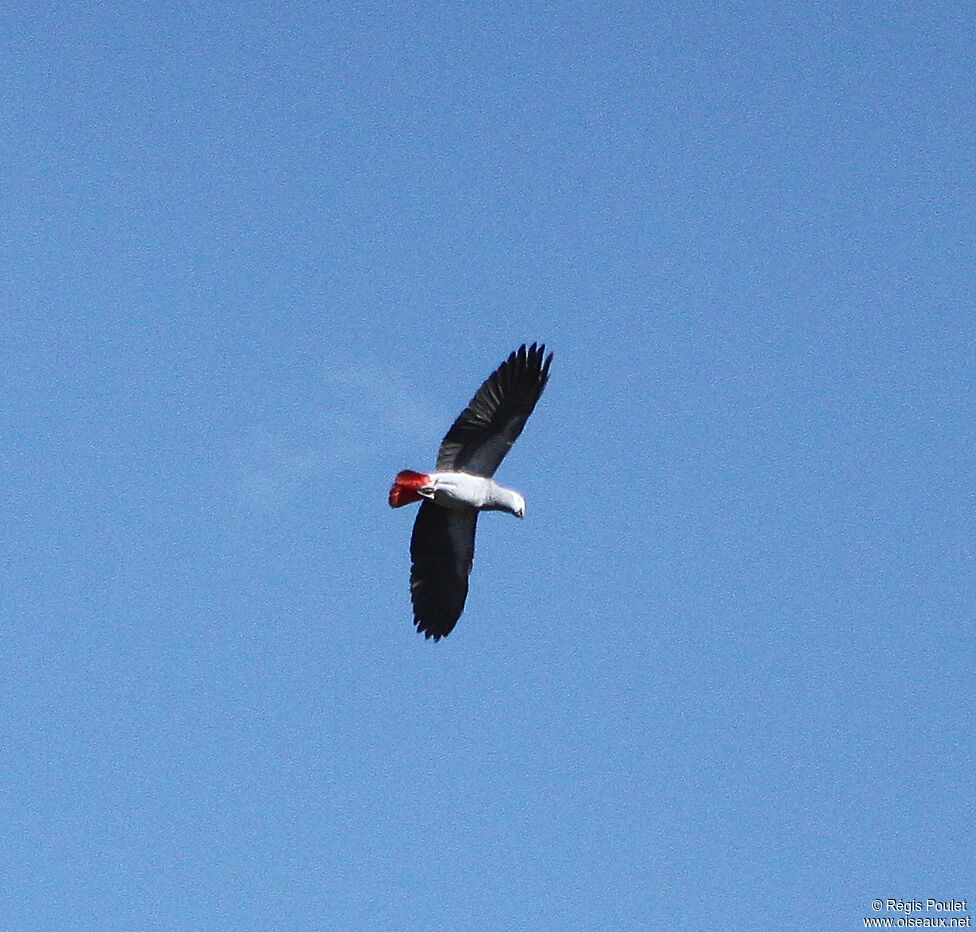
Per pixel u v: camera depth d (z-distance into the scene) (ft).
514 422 101.40
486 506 101.60
